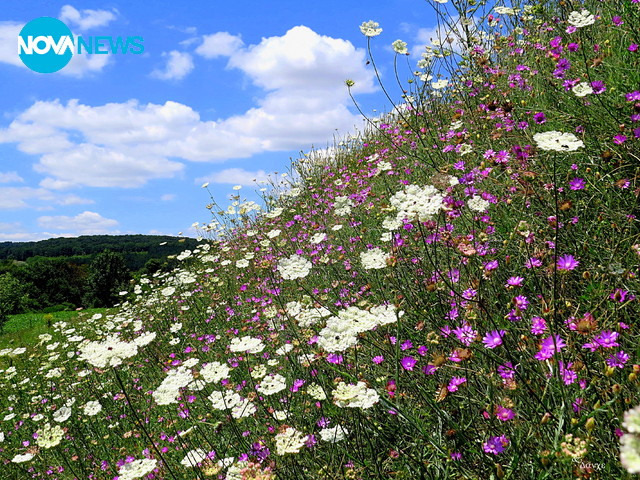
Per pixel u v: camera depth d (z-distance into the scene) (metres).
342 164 10.88
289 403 3.40
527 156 3.48
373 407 2.77
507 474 1.89
